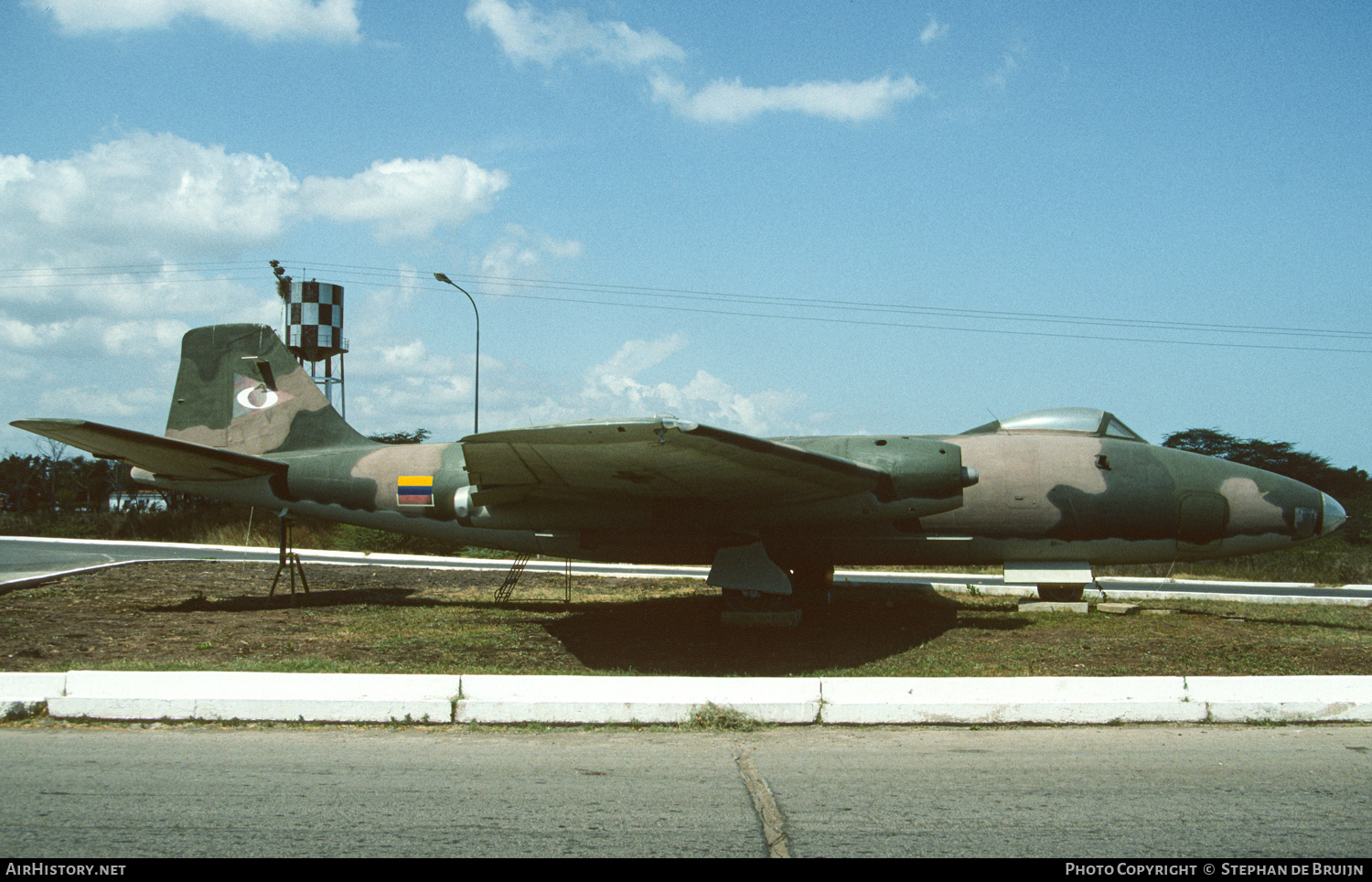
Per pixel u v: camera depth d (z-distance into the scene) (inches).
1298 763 213.5
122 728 236.1
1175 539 488.1
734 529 453.4
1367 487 1402.6
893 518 463.5
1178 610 534.0
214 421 579.5
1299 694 257.1
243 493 553.3
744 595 444.5
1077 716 251.4
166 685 248.8
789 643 391.9
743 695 253.0
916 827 168.1
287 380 577.9
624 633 414.3
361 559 812.6
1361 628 460.1
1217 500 482.3
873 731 243.6
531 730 241.6
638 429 299.0
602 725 246.1
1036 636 412.2
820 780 197.2
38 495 1945.1
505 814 173.0
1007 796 187.2
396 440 1419.8
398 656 337.1
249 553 849.5
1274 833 167.2
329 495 543.5
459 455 526.9
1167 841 162.6
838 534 504.4
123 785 187.9
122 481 1926.7
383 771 200.7
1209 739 235.6
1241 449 1480.1
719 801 182.5
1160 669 329.4
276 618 434.0
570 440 317.4
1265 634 420.8
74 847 153.0
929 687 256.7
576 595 578.9
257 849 153.0
